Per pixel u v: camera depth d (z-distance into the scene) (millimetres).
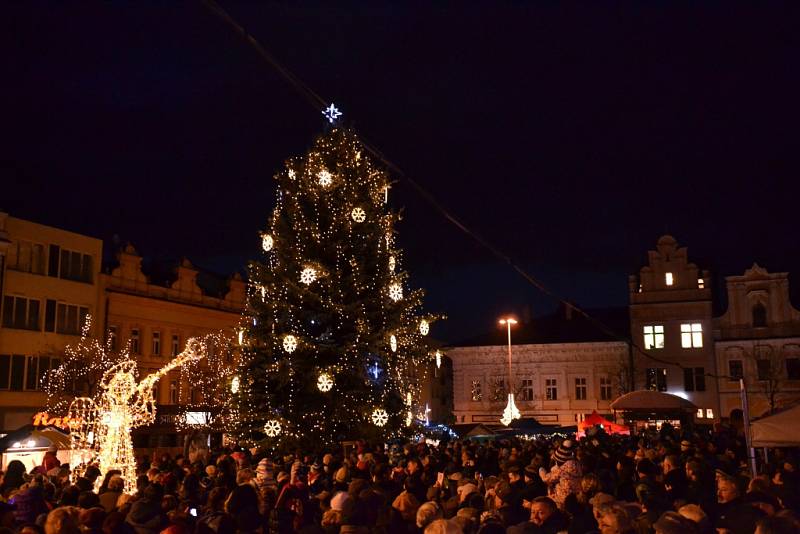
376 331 26188
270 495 10758
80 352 45219
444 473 14523
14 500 10305
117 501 10812
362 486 10062
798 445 13672
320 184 26047
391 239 28172
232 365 55562
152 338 50562
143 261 55500
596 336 65812
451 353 68938
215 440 44906
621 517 7074
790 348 59000
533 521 7879
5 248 42188
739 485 10547
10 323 42531
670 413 33000
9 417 41469
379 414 24766
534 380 66500
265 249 25453
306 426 25453
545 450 18828
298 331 26203
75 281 46156
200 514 11844
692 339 61750
